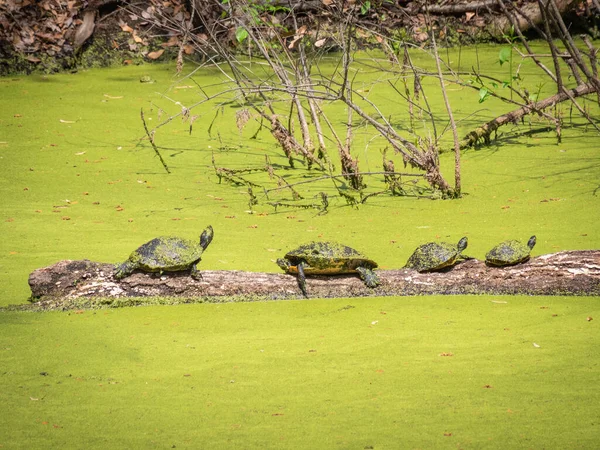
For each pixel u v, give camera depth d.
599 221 21.33
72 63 42.03
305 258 17.00
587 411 11.23
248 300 17.11
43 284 16.94
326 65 41.34
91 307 16.77
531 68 40.44
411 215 23.12
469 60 42.81
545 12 26.03
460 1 47.94
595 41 45.09
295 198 25.03
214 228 22.12
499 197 24.34
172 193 25.69
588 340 14.11
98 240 20.89
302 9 37.28
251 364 13.49
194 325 15.62
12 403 12.06
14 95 37.06
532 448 10.23
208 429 11.09
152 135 27.62
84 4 43.62
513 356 13.48
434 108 34.91
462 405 11.60
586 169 26.42
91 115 34.34
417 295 17.20
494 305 16.33
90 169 28.06
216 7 43.03
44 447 10.64
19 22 42.00
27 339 14.88
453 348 13.98
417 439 10.59
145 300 16.95
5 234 21.33
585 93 30.34
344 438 10.68
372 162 28.83
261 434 10.88
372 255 19.42
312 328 15.32
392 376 12.79
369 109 34.88
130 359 13.86
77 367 13.51
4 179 26.70
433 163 24.55
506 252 17.16
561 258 17.09
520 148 29.56
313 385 12.52
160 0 44.97
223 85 38.44
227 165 28.88
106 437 10.91
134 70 42.09
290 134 28.83
